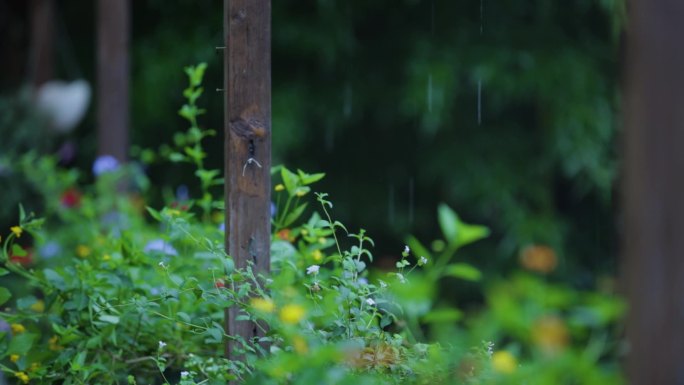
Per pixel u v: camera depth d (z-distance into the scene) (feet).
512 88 46.62
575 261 48.98
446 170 48.75
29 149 38.40
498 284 8.04
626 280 8.16
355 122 50.72
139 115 49.62
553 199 50.44
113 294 15.58
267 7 13.91
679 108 7.88
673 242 7.87
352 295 12.94
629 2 8.26
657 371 7.91
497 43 47.78
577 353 8.11
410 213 50.70
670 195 7.88
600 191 48.14
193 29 49.90
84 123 52.34
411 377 11.66
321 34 48.62
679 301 7.85
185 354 15.62
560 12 48.34
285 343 13.06
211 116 50.37
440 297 46.98
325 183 50.44
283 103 48.42
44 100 39.04
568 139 46.55
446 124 48.85
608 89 47.65
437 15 48.91
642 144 7.98
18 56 50.06
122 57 35.88
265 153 13.92
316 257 15.40
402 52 50.06
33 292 24.11
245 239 13.83
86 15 53.57
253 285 13.73
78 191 31.73
